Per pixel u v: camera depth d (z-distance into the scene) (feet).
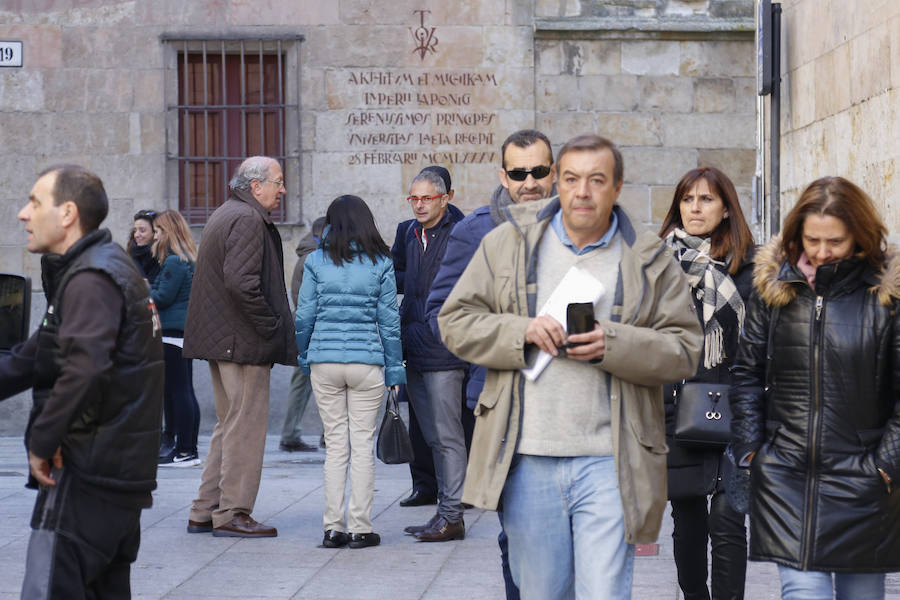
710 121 41.22
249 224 24.12
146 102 41.09
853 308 13.23
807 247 13.28
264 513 27.17
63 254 12.94
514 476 13.05
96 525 12.90
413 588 20.27
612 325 12.47
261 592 19.99
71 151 41.06
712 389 16.20
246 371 24.50
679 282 13.24
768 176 33.37
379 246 23.89
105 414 12.88
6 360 13.35
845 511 13.12
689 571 17.22
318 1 41.06
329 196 41.29
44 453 12.48
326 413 23.76
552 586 13.15
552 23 40.75
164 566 21.83
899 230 23.77
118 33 41.04
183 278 34.53
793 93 31.09
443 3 41.14
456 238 16.93
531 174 16.48
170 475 33.01
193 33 41.01
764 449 13.73
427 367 24.56
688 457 16.52
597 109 41.19
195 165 41.73
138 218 35.53
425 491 28.60
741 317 16.63
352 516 23.58
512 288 13.08
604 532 12.72
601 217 12.78
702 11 41.06
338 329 23.56
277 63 41.47
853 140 26.63
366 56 41.16
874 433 13.21
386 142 41.29
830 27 28.12
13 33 40.83
